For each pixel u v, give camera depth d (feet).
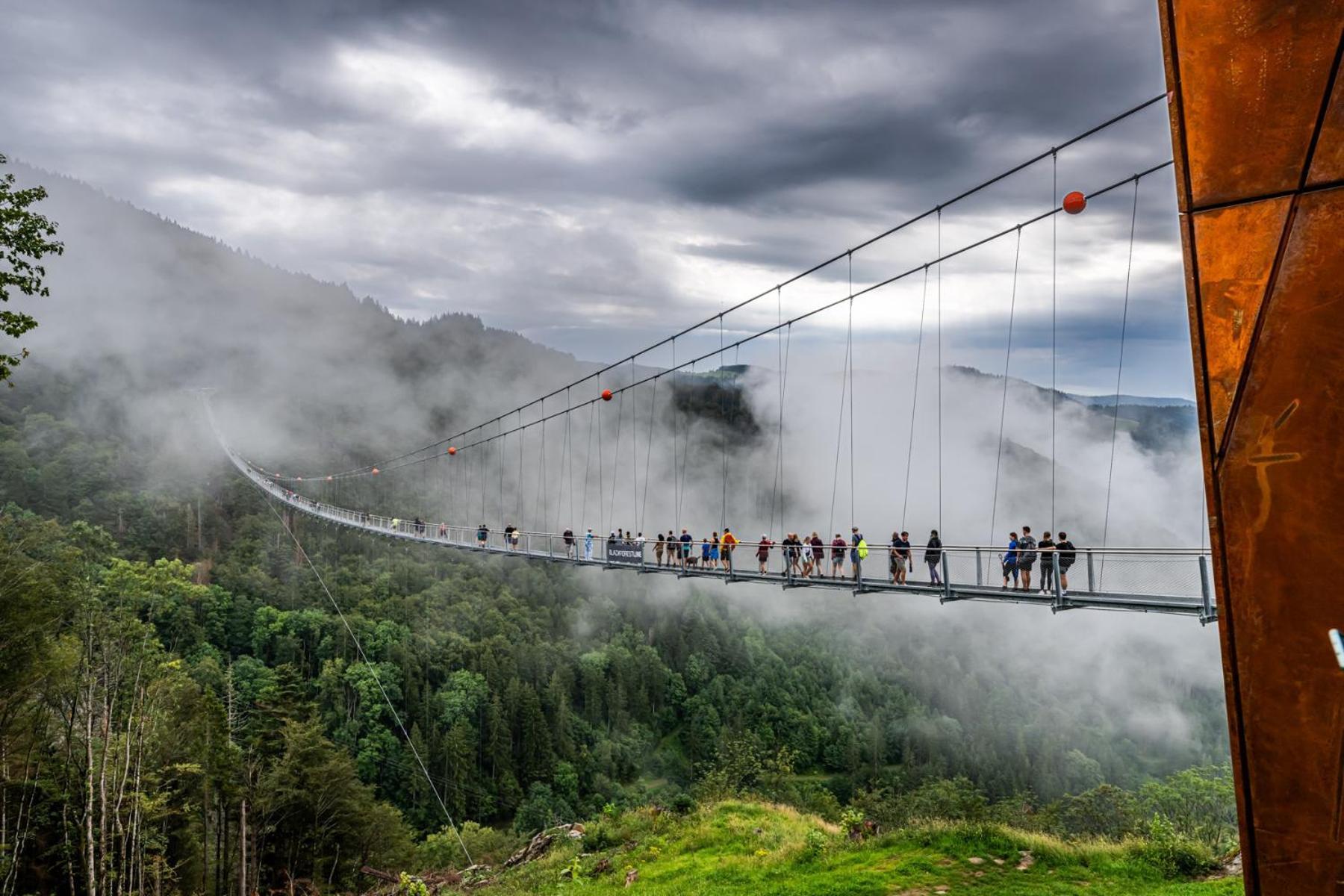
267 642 301.63
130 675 118.83
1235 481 15.40
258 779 132.57
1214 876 44.65
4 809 92.84
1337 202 14.70
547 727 317.01
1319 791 14.30
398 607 361.92
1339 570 14.30
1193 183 16.16
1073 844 49.42
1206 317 15.88
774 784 100.53
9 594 89.20
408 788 262.06
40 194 53.57
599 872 61.82
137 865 102.94
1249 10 15.67
